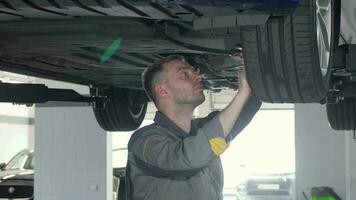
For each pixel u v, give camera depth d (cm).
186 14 261
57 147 1038
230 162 1894
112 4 251
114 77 540
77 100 583
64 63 439
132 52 379
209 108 1728
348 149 816
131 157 229
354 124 577
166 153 214
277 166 1866
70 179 1033
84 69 475
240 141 1891
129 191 230
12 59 424
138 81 576
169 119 236
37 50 370
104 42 331
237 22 257
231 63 422
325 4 295
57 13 276
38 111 1046
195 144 209
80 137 1031
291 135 1847
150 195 222
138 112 701
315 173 859
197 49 348
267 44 271
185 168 214
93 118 1028
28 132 2233
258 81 281
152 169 220
